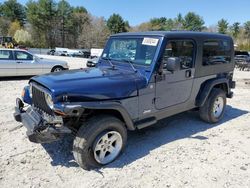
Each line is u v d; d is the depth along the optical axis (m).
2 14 85.12
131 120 3.84
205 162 3.90
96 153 3.57
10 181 3.30
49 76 3.76
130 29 89.44
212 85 5.14
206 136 4.88
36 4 74.38
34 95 3.83
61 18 77.06
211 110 5.35
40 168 3.62
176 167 3.74
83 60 28.00
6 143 4.32
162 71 4.12
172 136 4.84
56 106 3.22
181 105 4.70
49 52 47.84
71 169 3.61
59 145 4.28
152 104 4.15
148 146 4.38
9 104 6.68
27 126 3.51
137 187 3.26
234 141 4.70
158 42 4.04
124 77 3.89
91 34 78.75
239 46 66.94
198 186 3.32
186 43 4.49
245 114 6.41
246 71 19.03
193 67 4.73
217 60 5.33
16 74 10.88
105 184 3.29
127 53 4.43
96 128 3.44
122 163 3.79
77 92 3.34
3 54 10.62
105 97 3.54
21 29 74.31
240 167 3.80
